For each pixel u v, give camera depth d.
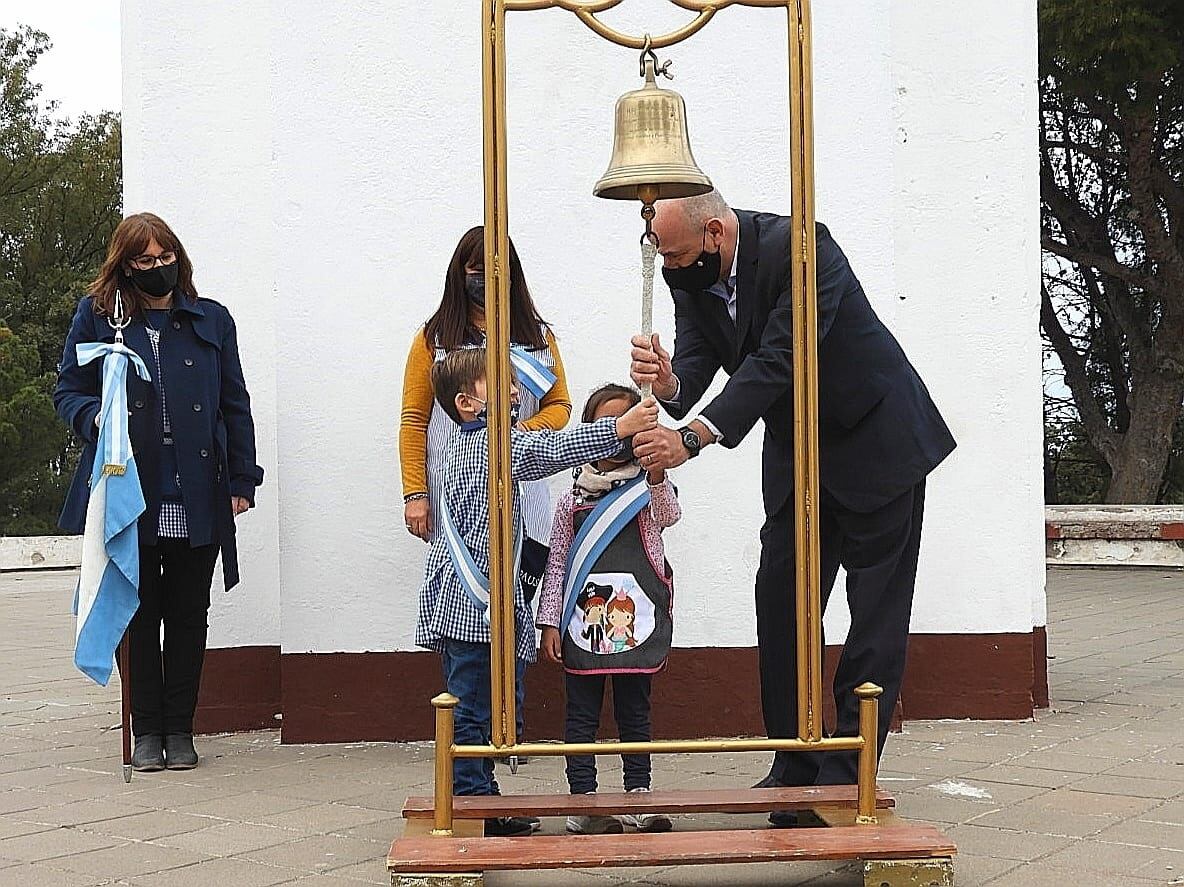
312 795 4.41
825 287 3.64
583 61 5.29
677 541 5.26
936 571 5.64
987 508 5.62
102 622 4.62
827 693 5.18
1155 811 4.04
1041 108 19.23
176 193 5.64
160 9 5.64
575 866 3.09
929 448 3.76
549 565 4.18
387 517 5.28
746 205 5.29
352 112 5.28
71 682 7.11
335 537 5.28
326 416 5.27
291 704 5.29
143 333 4.90
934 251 5.70
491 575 3.32
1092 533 15.31
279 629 5.64
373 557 5.29
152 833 3.93
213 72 5.67
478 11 5.29
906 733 5.34
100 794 4.45
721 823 4.07
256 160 5.68
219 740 5.41
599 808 3.53
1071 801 4.18
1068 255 19.30
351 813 4.16
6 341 28.72
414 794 4.41
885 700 3.73
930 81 5.70
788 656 3.93
